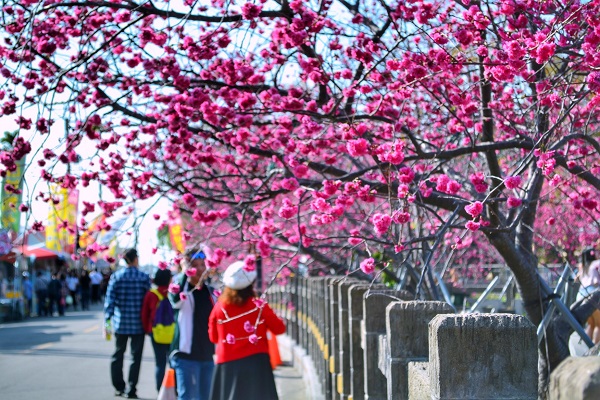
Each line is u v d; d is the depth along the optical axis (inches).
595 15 250.7
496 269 650.8
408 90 281.1
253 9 274.4
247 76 308.3
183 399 383.9
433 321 142.8
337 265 490.0
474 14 258.7
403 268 418.6
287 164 314.5
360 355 300.5
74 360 705.0
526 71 269.3
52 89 286.7
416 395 168.2
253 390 312.3
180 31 328.5
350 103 314.0
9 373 617.3
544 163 242.7
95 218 374.6
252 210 354.0
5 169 314.3
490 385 137.9
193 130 332.8
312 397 455.8
